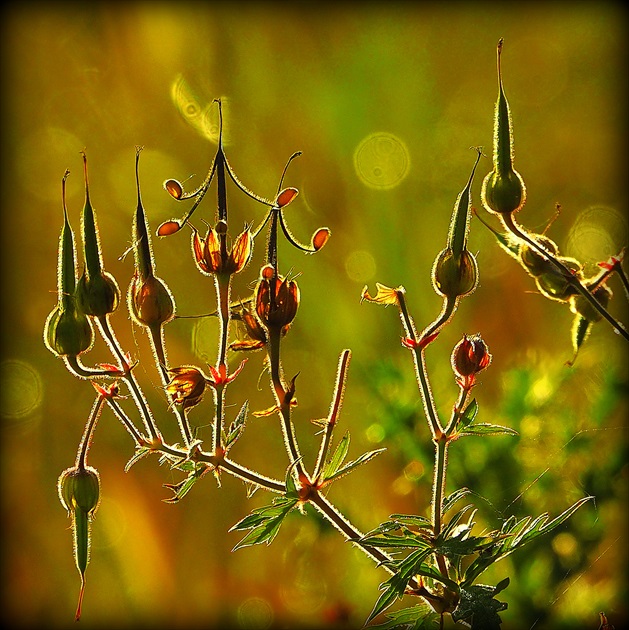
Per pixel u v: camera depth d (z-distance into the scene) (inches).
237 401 77.2
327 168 80.9
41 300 81.5
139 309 70.6
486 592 70.4
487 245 77.9
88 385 77.8
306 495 70.6
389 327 77.5
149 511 76.9
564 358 75.9
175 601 76.6
